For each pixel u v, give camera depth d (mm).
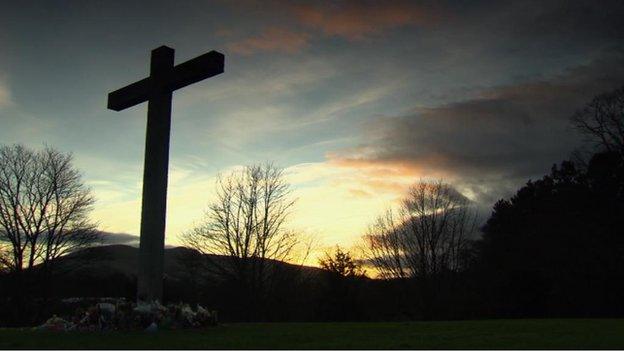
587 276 40156
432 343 10188
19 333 12117
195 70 14234
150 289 13539
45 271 36500
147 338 11156
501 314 42375
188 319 13680
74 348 9469
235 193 40969
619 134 41406
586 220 41875
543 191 49969
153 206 13961
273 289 42188
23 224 36000
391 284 49812
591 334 11617
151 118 14680
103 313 12992
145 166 14328
